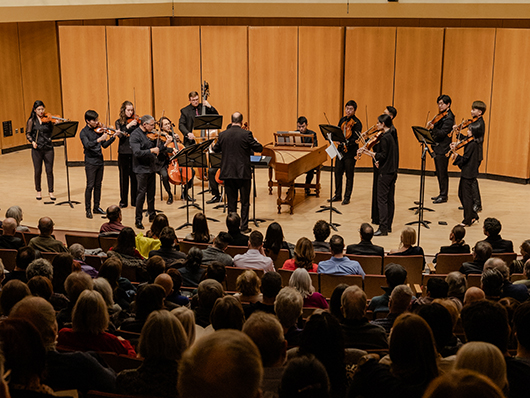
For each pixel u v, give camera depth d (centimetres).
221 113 1238
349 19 1224
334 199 984
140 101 1244
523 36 1055
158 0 1147
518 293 458
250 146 802
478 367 191
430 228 845
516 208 938
